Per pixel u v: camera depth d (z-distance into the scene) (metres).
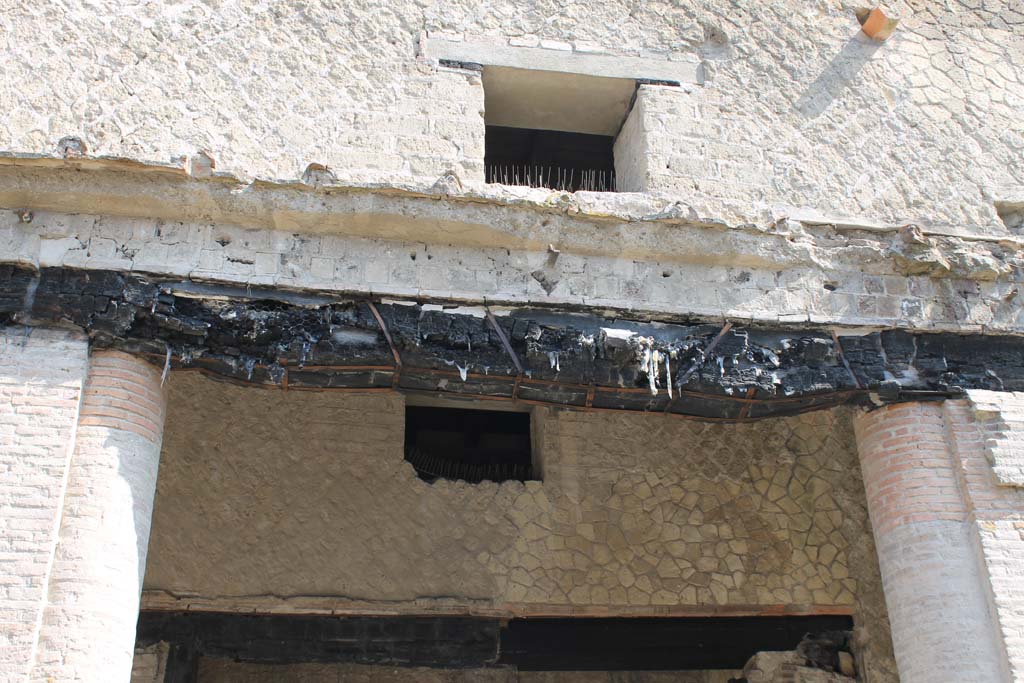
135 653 14.04
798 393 10.94
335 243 10.63
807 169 12.29
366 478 14.76
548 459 15.18
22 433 9.23
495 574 14.55
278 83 11.35
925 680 10.17
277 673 16.30
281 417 14.77
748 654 15.27
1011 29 13.73
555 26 12.44
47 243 10.04
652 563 14.86
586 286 10.95
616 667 15.13
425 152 11.37
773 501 15.32
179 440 14.33
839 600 14.98
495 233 10.77
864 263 11.61
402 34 11.92
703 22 12.87
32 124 10.59
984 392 11.17
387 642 14.42
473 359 10.41
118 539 9.12
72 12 11.12
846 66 12.98
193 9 11.44
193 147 10.84
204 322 10.05
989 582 10.24
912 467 10.88
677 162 12.00
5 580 8.66
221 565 14.20
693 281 11.20
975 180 12.66
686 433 15.55
